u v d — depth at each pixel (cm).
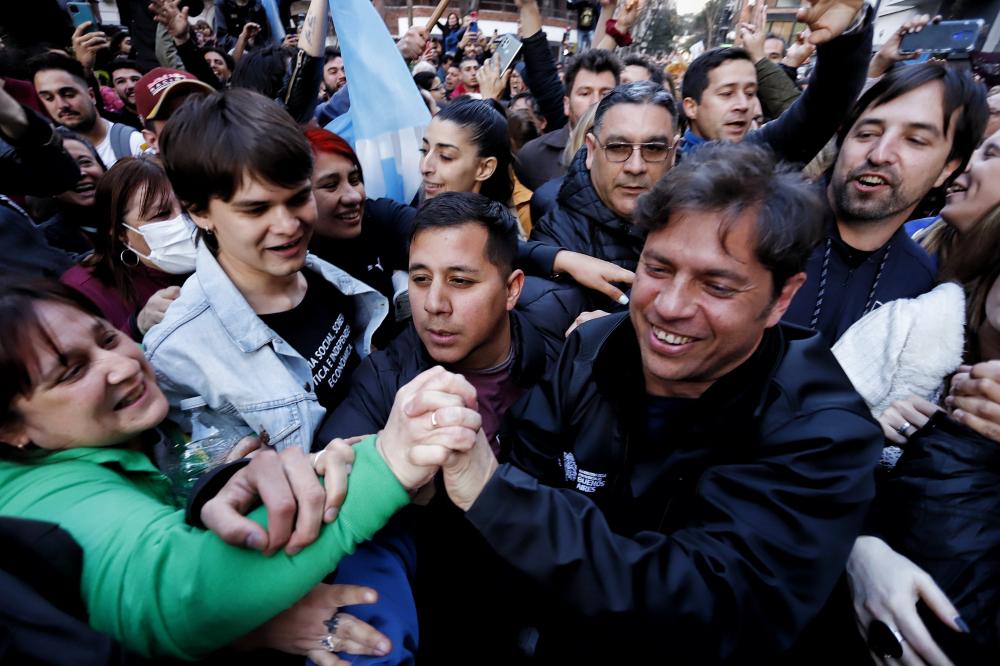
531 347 125
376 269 175
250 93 96
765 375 79
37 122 150
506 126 191
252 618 58
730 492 73
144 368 80
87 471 69
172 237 143
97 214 143
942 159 123
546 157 287
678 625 65
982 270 109
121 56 459
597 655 86
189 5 362
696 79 254
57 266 159
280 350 107
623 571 66
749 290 70
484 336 109
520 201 238
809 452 71
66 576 58
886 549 87
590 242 165
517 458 98
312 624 71
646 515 87
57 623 51
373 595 75
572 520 68
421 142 204
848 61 154
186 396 102
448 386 65
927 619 81
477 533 103
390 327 162
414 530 101
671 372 79
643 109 148
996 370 83
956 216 134
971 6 718
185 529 61
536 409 98
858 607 87
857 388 112
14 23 332
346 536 62
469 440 62
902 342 107
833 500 68
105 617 58
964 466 83
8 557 57
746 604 65
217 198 95
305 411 107
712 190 68
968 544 80
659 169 155
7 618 50
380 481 64
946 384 108
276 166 92
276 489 59
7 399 64
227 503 57
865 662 96
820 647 101
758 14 317
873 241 136
